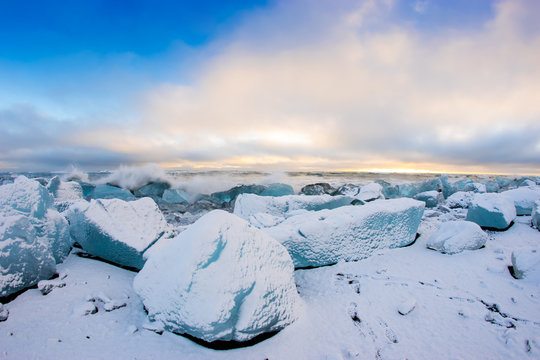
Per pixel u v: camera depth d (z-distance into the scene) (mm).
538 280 2625
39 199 3332
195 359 2027
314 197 5883
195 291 2174
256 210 5695
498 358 1941
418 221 4113
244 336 2154
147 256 3211
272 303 2344
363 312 2541
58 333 2148
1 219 2590
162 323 2281
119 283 2988
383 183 12008
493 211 4160
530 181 10227
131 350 2061
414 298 2646
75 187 6508
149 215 3762
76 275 2996
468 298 2582
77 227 3602
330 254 3557
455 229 3717
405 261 3471
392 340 2197
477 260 3244
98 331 2221
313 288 3068
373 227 3770
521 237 3822
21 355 1927
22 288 2570
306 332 2342
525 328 2154
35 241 2748
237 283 2225
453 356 1996
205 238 2350
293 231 3574
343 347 2150
